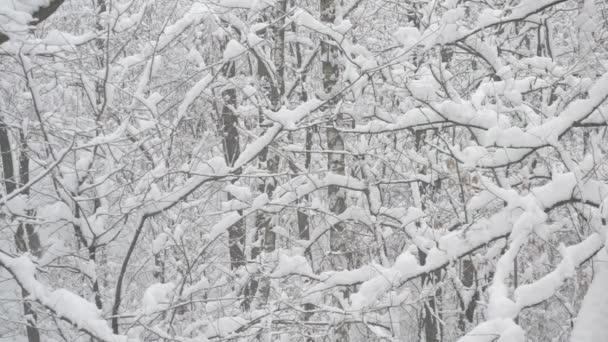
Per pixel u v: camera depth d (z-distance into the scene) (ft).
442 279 29.19
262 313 22.58
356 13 31.91
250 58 35.86
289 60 40.40
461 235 19.79
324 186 29.53
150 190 22.76
